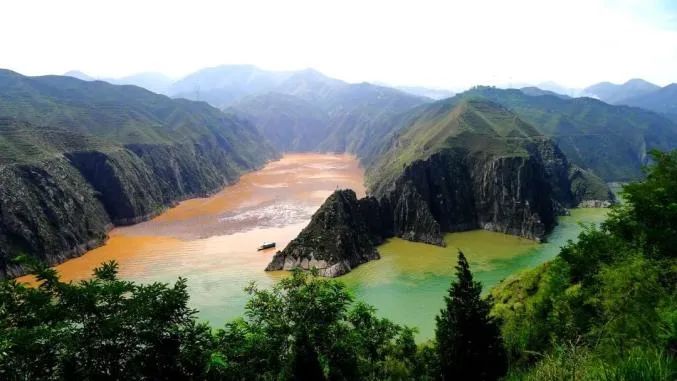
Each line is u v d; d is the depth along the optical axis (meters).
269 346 26.80
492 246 122.69
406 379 33.78
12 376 17.20
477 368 27.45
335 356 28.59
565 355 17.62
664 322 17.98
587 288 31.23
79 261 112.81
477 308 28.11
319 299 30.06
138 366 19.61
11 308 18.95
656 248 32.03
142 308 20.14
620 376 12.96
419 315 74.50
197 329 22.95
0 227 106.38
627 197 36.88
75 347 18.45
